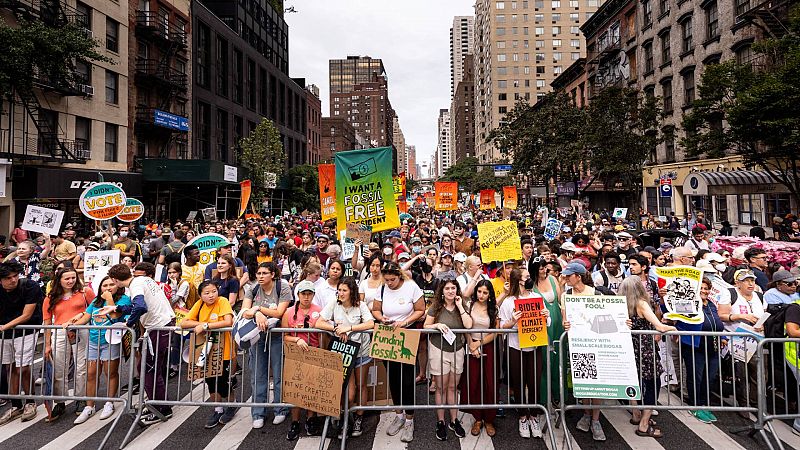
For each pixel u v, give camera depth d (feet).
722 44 77.36
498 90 272.51
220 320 17.87
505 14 271.90
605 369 15.94
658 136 97.71
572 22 271.08
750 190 59.88
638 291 17.53
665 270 18.08
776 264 27.91
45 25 61.82
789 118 43.80
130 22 88.74
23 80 58.18
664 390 20.70
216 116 121.49
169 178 88.48
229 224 62.39
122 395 20.06
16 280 18.16
